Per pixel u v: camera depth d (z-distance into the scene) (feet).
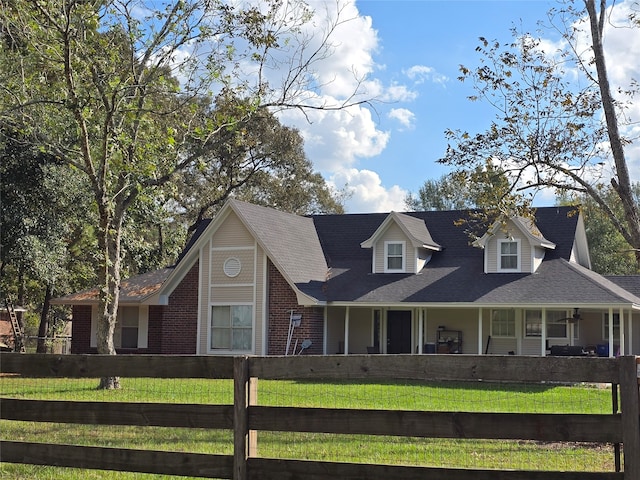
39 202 87.61
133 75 58.44
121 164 59.36
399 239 95.50
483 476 17.89
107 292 63.36
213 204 144.87
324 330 92.02
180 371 20.38
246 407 19.70
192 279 94.22
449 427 18.21
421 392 54.75
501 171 57.72
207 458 19.99
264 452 30.37
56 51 56.18
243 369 19.80
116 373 20.86
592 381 17.51
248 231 91.71
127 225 100.07
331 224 107.76
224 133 71.46
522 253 89.30
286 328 89.04
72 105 56.13
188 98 61.36
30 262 85.51
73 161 62.39
